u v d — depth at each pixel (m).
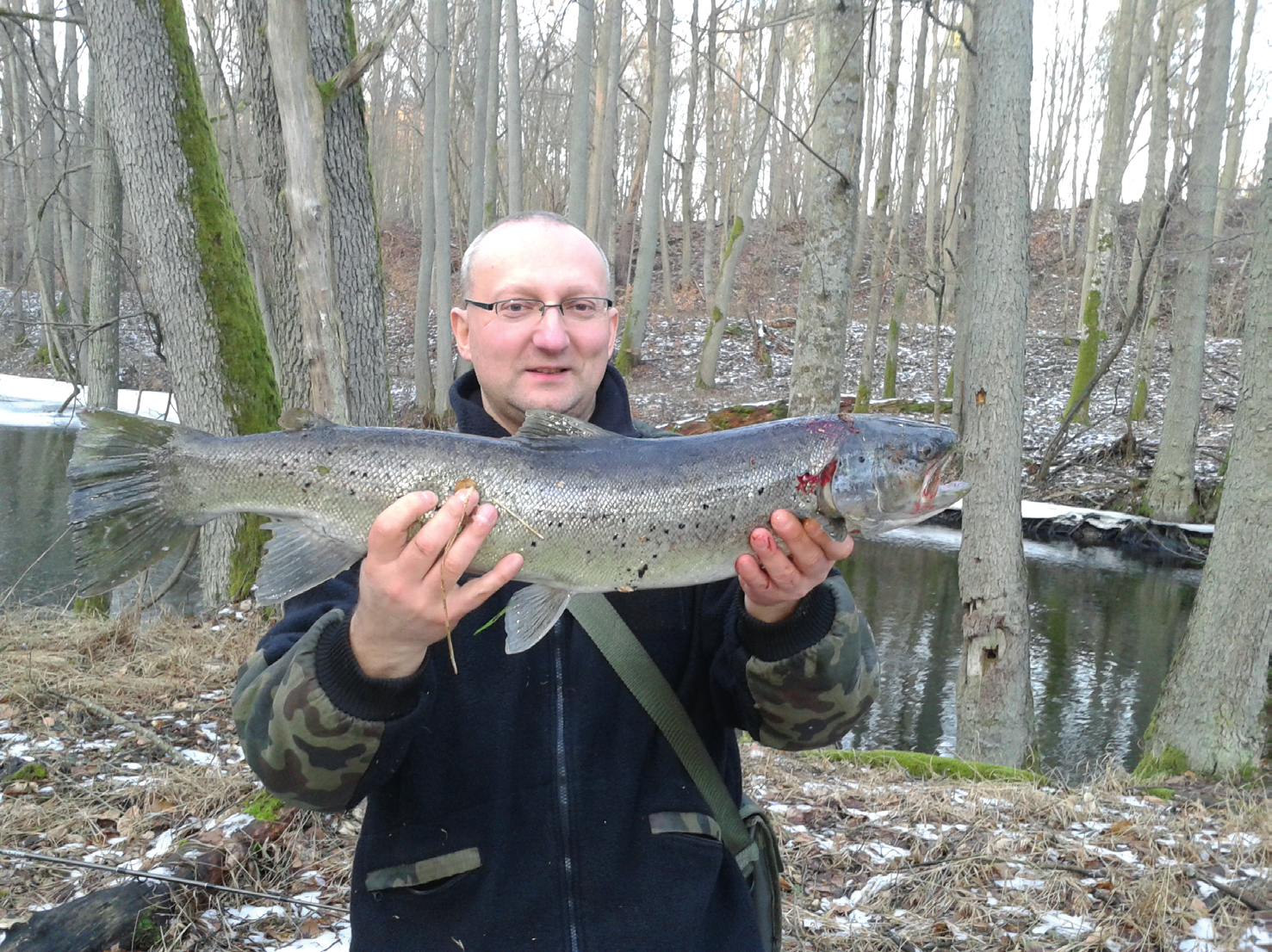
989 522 8.57
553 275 2.30
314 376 5.92
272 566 2.24
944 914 4.13
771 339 32.59
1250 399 7.72
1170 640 12.60
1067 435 23.20
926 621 13.06
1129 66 23.36
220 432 8.62
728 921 2.04
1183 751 7.87
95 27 8.21
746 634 2.05
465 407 2.45
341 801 1.90
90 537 2.27
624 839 1.99
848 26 8.25
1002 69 8.35
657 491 2.29
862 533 2.46
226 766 5.05
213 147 8.58
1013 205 8.41
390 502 2.24
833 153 8.35
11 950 3.15
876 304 22.22
